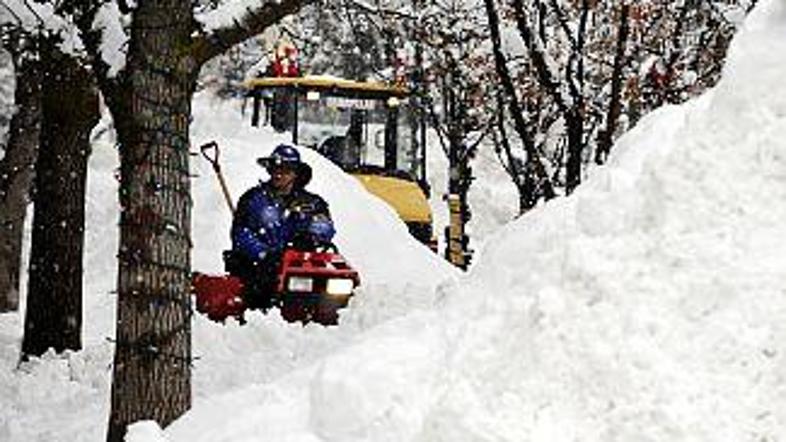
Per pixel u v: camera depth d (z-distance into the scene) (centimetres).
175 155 1870
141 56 1859
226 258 2989
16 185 3472
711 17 2989
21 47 2677
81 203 2862
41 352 2817
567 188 2803
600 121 3017
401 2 3206
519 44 2889
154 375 1852
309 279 2855
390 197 4303
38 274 2828
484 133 4612
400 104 4528
